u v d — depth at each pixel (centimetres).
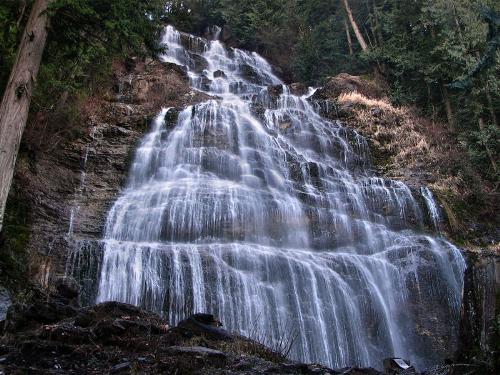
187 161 1711
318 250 1426
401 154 2023
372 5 3027
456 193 1839
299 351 1121
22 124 883
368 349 1204
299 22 3284
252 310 1134
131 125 1805
